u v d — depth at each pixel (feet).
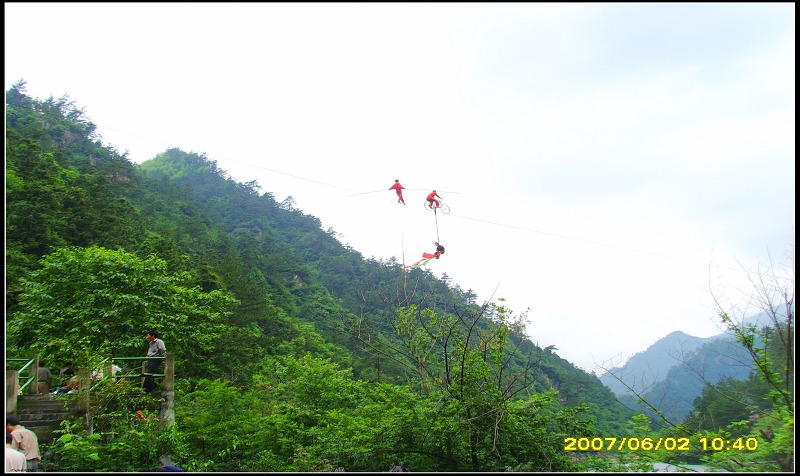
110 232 124.67
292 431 49.83
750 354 34.42
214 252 219.00
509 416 36.91
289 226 439.63
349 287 252.62
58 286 59.88
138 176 320.91
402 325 45.42
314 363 67.62
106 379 38.09
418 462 37.55
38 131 245.86
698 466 32.76
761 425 34.71
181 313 66.28
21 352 56.39
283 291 219.82
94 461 31.73
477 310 42.65
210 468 41.50
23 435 29.27
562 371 106.42
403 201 58.85
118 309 57.88
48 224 105.40
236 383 98.22
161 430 36.01
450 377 39.40
